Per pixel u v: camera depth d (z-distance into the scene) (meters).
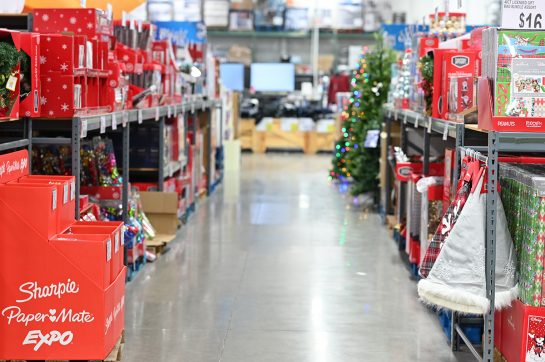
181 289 5.78
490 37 3.84
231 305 5.38
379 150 9.88
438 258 3.80
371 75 10.04
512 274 3.79
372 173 9.84
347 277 6.25
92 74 5.00
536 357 3.63
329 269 6.52
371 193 10.55
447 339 4.70
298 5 18.88
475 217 3.74
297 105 18.44
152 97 6.84
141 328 4.83
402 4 18.25
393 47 10.15
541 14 4.10
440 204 5.46
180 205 8.41
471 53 5.31
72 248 3.77
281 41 19.44
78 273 3.78
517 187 3.82
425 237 5.56
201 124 10.86
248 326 4.91
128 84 6.23
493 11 13.71
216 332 4.78
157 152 7.52
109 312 3.88
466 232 3.75
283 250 7.26
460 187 3.97
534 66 3.73
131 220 6.21
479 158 3.95
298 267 6.58
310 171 14.23
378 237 7.97
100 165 5.88
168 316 5.09
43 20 5.20
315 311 5.27
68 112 4.52
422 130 8.16
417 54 6.59
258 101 18.50
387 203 8.69
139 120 6.13
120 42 6.67
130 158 7.55
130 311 5.18
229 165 14.38
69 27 5.20
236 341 4.62
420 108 6.34
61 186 3.98
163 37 8.59
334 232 8.23
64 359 3.82
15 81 4.09
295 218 9.07
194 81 9.45
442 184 5.46
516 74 3.73
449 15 7.06
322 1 18.83
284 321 5.04
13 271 3.79
